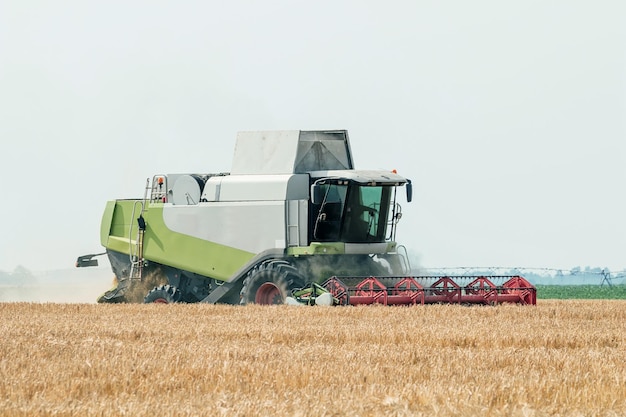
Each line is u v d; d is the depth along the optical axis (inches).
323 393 1620.3
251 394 1638.8
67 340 2454.5
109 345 2284.7
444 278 3693.4
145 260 4229.8
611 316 3267.7
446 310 3334.2
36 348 2218.3
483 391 1617.9
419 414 1483.8
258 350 2182.6
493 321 2989.7
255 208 3937.0
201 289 4163.4
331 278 3659.0
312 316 3144.7
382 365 1953.7
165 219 4165.8
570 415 1496.1
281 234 3873.0
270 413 1462.8
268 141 4025.6
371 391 1631.4
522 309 3422.7
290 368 1860.2
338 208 3905.0
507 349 2257.6
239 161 4069.9
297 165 3976.4
